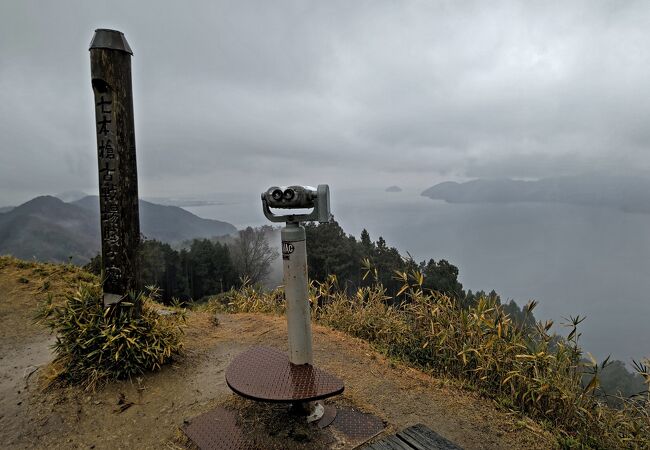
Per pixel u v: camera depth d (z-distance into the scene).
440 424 2.60
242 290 6.60
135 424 2.59
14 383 3.20
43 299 5.35
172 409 2.74
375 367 3.45
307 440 2.28
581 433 2.60
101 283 3.36
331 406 2.66
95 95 3.10
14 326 4.63
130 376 3.10
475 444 2.41
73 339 3.19
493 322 3.41
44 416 2.68
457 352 3.46
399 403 2.83
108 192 3.18
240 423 2.46
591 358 2.96
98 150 3.16
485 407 2.88
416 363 3.63
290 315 2.36
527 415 2.83
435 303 4.05
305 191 2.21
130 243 3.26
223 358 3.65
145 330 3.31
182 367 3.38
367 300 4.84
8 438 2.47
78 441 2.43
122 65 3.12
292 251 2.30
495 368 3.24
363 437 2.34
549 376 2.93
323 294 5.13
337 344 4.01
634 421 2.68
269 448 2.21
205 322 4.73
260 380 2.24
